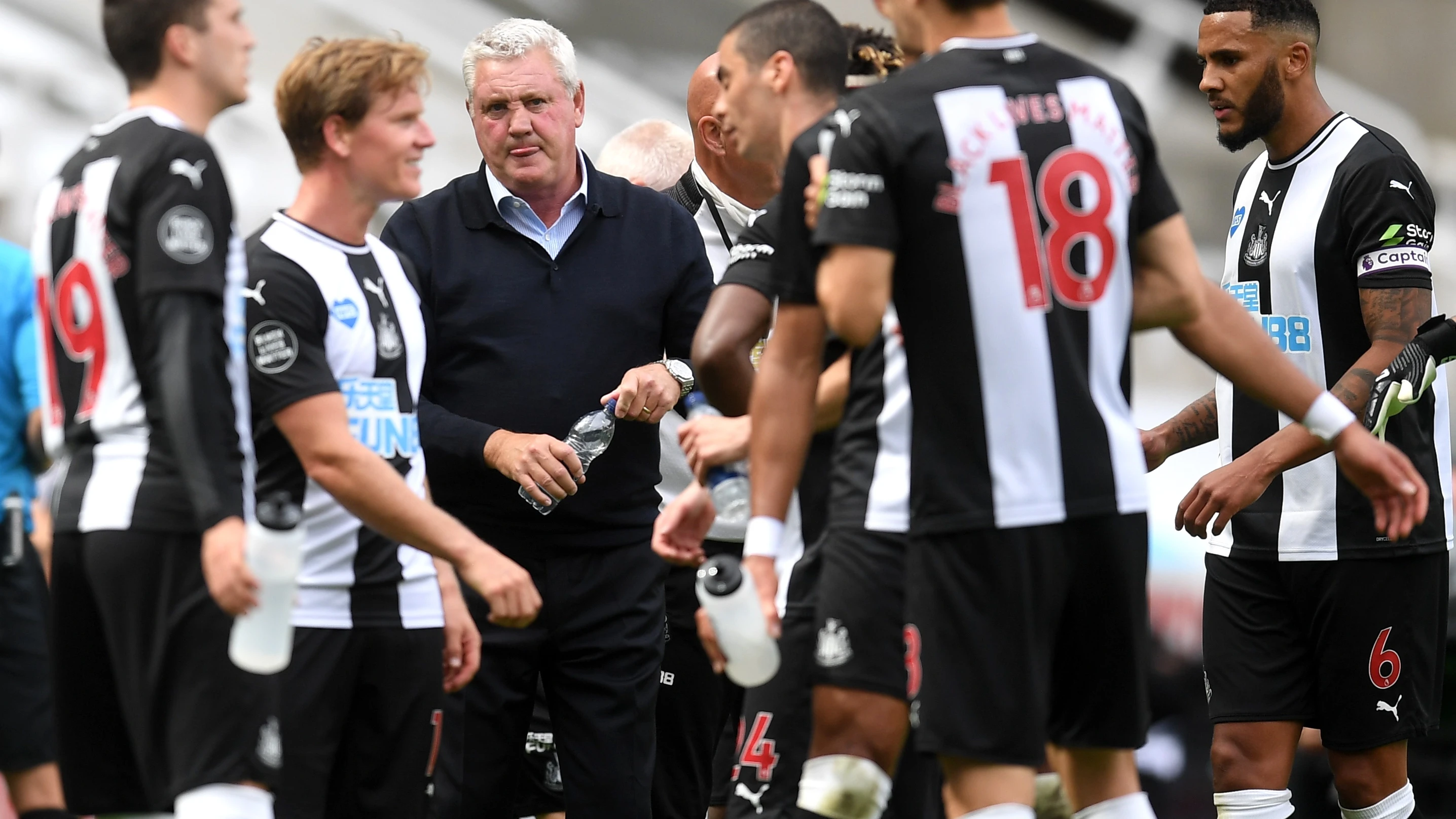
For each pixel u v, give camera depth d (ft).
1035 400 29.68
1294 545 48.85
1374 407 45.32
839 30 37.01
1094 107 30.63
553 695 49.49
